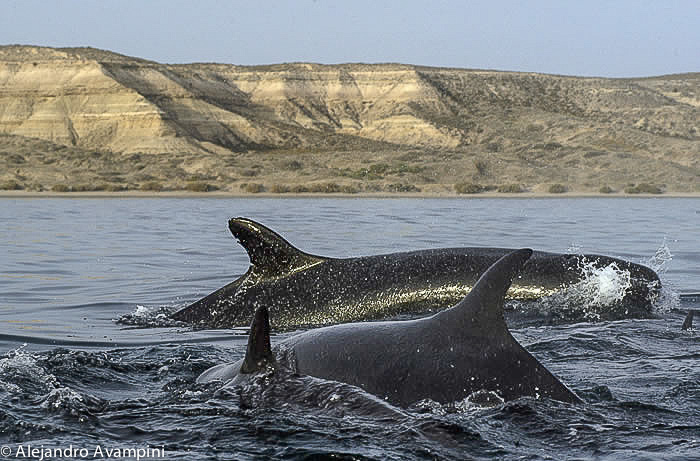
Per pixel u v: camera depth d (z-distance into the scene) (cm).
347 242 4741
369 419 1192
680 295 2756
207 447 1150
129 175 16075
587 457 1116
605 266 2422
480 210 8619
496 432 1172
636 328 2095
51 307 2720
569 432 1184
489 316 1290
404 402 1244
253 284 2344
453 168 16612
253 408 1259
